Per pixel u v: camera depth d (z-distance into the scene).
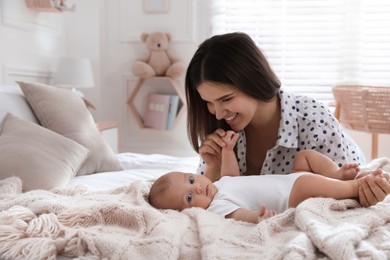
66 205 1.08
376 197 1.01
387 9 3.70
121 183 1.80
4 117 1.91
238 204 1.13
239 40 1.25
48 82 3.54
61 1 3.36
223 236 0.87
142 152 4.03
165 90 3.94
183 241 0.88
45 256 0.85
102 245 0.86
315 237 0.80
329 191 1.04
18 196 1.17
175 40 3.91
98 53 3.91
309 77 3.87
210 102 1.31
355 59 3.78
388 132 2.98
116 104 4.04
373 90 2.95
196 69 1.26
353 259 0.72
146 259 0.82
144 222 0.95
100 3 3.93
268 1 3.87
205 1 3.91
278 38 3.88
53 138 1.84
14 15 3.03
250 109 1.28
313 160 1.26
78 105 2.23
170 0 3.90
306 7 3.83
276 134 1.44
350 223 0.86
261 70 1.25
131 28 3.96
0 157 1.63
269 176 1.22
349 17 3.77
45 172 1.65
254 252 0.81
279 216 0.92
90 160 2.01
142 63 3.74
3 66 2.91
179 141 3.96
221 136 1.39
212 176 1.43
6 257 0.88
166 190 1.20
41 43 3.44
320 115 1.40
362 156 1.61
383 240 0.82
